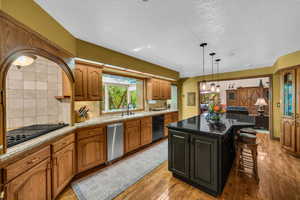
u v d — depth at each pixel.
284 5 1.44
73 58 2.22
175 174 2.15
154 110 4.64
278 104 4.03
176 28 1.94
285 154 3.05
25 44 1.32
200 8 1.50
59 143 1.71
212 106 2.66
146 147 3.55
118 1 1.38
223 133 1.65
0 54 1.08
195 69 4.67
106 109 3.42
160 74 4.12
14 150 1.14
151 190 1.85
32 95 2.00
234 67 4.36
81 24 1.82
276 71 3.58
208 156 1.75
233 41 2.39
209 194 1.77
